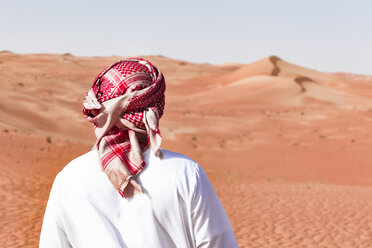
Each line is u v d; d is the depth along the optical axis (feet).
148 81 5.48
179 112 197.57
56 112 140.67
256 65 470.80
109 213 5.15
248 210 43.11
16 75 194.59
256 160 126.00
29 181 50.14
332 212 42.98
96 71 506.48
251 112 223.51
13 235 30.86
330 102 292.20
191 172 5.23
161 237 5.08
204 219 5.15
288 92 310.24
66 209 5.25
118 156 5.21
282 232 35.35
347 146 141.28
